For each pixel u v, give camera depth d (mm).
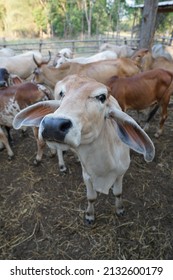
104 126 1916
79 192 3373
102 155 2010
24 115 2039
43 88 3938
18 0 31625
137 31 21641
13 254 2631
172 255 2557
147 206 3107
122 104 4000
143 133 1825
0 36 32469
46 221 2982
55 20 33000
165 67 7012
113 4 35500
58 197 3307
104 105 1744
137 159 3926
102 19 36219
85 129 1602
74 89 1672
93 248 2656
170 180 3504
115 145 2174
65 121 1408
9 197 3340
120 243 2689
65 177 3643
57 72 5281
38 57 8023
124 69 5488
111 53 7359
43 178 3645
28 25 32875
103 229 2844
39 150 3775
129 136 1989
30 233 2848
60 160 3635
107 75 5309
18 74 7652
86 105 1596
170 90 4199
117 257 2559
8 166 3941
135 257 2551
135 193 3297
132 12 33938
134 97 3971
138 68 5812
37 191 3416
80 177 3635
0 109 3814
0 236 2822
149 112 4953
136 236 2748
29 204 3213
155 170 3699
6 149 4367
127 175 3596
